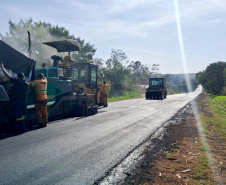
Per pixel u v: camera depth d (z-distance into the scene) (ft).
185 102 79.71
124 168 17.04
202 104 74.13
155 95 101.50
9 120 27.07
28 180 14.39
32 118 29.91
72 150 20.44
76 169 16.40
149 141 24.56
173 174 16.25
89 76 50.78
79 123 32.68
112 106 59.31
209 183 14.88
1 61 27.71
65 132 26.89
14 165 16.66
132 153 20.44
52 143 22.27
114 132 27.78
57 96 34.99
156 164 18.12
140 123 34.40
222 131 30.76
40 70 32.73
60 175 15.31
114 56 149.28
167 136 27.25
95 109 42.42
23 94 26.43
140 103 71.77
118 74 140.05
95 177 15.28
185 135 28.02
